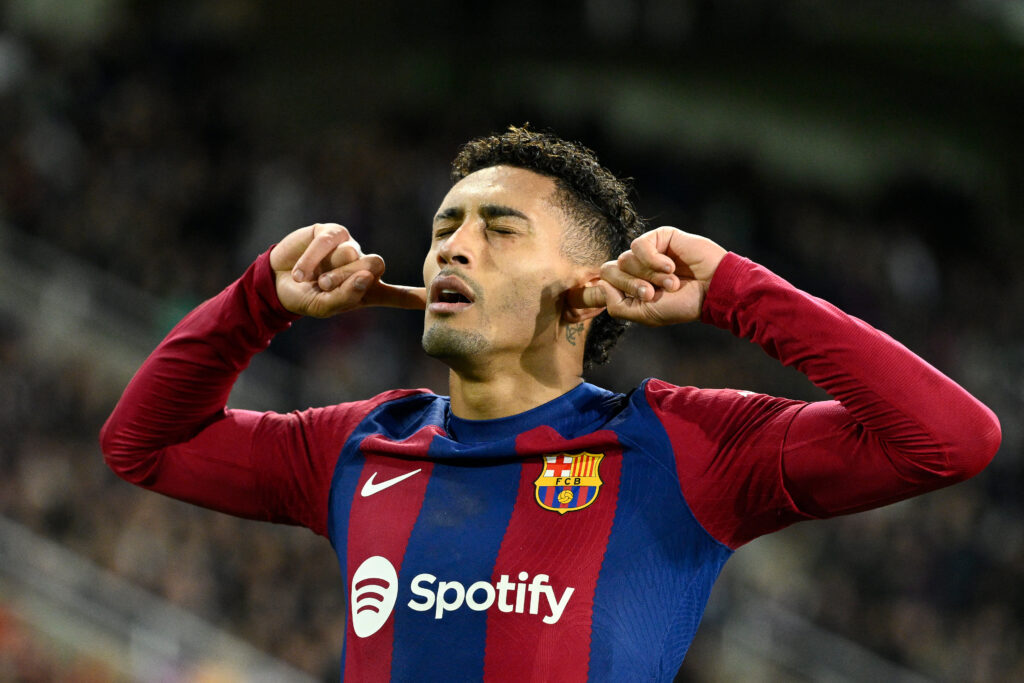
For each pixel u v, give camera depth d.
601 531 5.99
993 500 38.69
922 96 51.34
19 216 32.84
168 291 34.06
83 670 23.53
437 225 6.83
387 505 6.37
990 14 46.84
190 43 41.84
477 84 47.03
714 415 6.28
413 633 5.96
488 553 6.00
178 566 26.52
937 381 5.69
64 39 39.62
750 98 49.31
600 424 6.51
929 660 32.88
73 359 30.91
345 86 45.25
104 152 36.59
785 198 48.66
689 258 6.22
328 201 37.41
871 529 35.50
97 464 28.44
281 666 25.52
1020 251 52.31
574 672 5.73
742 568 33.25
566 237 6.68
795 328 5.90
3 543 24.03
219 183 37.75
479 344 6.39
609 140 47.12
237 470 6.96
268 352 32.84
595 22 46.59
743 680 29.45
